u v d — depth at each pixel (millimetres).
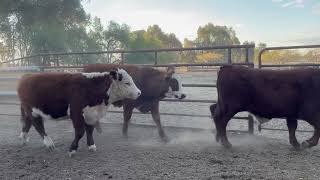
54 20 28766
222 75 6660
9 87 13125
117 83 6535
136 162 5809
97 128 8211
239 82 6527
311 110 6344
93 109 6383
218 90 6766
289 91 6363
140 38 54219
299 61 9992
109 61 14727
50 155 6371
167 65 8672
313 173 5098
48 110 6441
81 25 32531
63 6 29000
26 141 7191
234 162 5746
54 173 5332
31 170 5508
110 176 5094
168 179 4945
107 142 7367
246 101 6582
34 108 6547
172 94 7793
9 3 26359
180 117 10648
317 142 6406
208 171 5277
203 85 8477
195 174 5145
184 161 5840
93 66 8180
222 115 6758
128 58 27656
